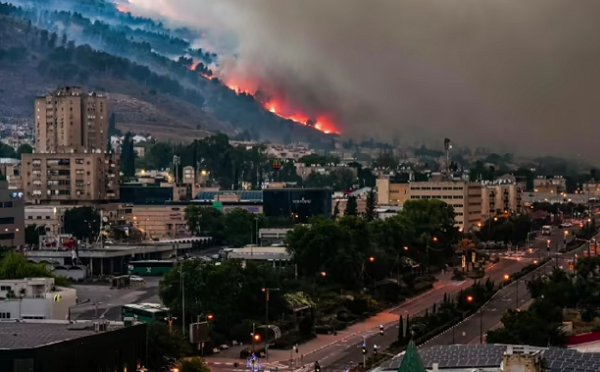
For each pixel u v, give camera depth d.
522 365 173.25
